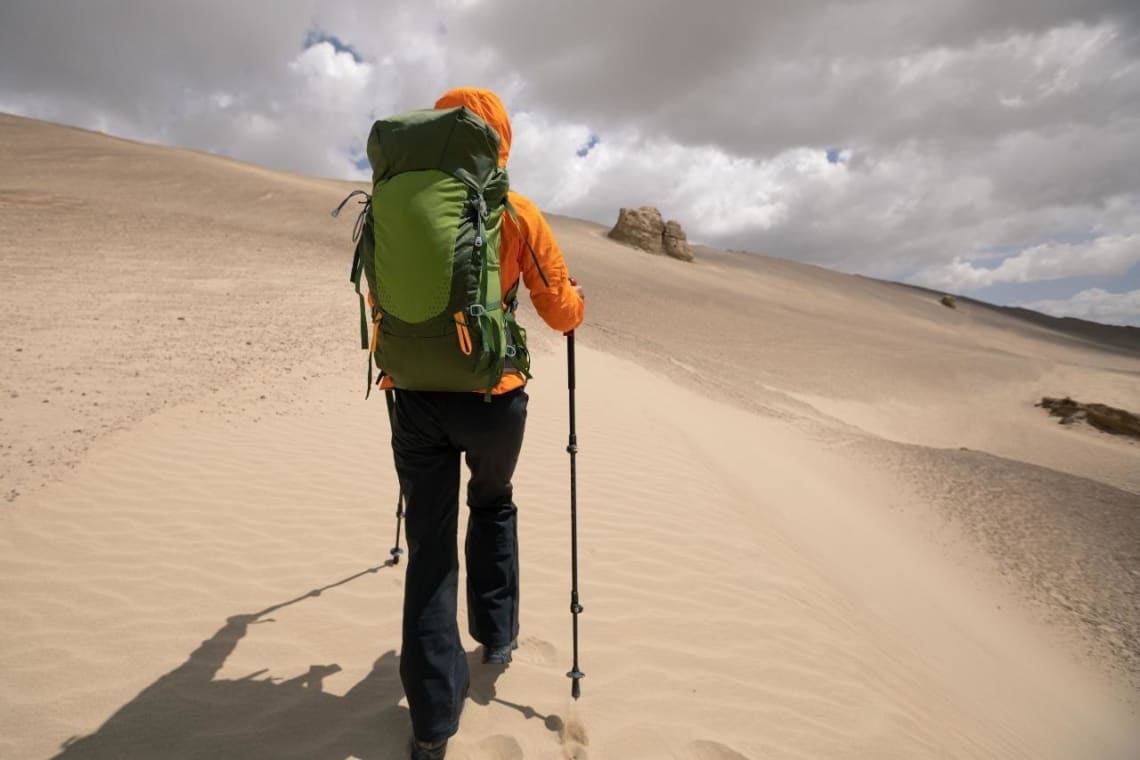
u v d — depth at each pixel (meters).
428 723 2.26
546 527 4.98
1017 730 4.78
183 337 10.87
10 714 2.56
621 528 5.08
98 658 2.96
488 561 2.86
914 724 3.32
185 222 28.55
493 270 2.22
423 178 2.09
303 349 10.70
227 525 4.58
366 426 7.31
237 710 2.62
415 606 2.35
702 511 5.77
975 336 96.75
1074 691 6.50
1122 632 7.91
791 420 20.11
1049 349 101.00
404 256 2.06
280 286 17.28
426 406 2.35
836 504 10.74
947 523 11.13
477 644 3.19
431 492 2.43
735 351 35.12
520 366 2.43
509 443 2.48
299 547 4.27
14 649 3.01
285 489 5.33
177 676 2.84
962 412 32.25
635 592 4.02
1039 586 9.03
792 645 3.67
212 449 6.19
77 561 3.95
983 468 14.65
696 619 3.77
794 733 2.89
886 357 41.34
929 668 5.03
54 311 11.98
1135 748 5.63
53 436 6.20
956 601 8.00
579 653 3.22
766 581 4.50
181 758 2.35
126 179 38.06
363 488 5.45
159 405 7.42
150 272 17.58
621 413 9.95
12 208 25.81
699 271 82.50
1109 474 24.28
